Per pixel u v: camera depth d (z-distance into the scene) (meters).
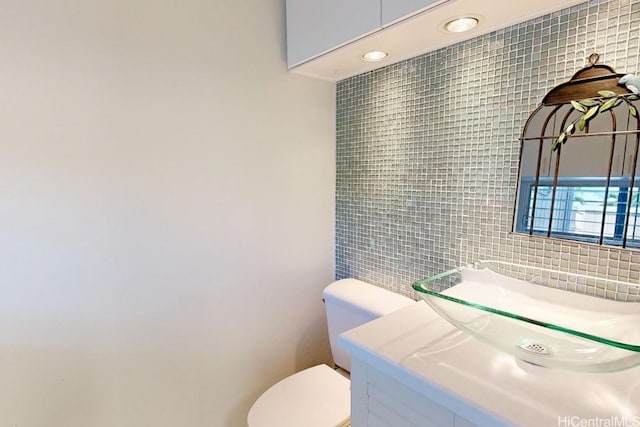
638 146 0.82
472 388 0.62
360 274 1.62
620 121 0.85
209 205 1.29
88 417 1.11
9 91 0.91
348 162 1.62
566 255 0.96
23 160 0.94
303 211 1.59
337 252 1.73
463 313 0.79
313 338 1.69
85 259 1.06
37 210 0.97
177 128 1.19
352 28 1.15
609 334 0.82
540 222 1.01
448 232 1.25
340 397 1.24
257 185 1.42
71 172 1.01
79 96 1.00
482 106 1.11
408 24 1.03
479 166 1.13
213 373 1.37
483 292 1.07
